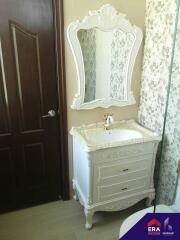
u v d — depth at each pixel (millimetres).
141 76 2123
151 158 1919
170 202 1867
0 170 1957
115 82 2055
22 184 2072
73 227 1904
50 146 2074
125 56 2004
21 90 1827
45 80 1874
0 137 1872
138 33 1938
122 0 1847
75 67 1883
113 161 1773
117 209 1939
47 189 2191
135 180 1929
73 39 1778
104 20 1817
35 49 1771
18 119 1890
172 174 1836
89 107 2002
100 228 1886
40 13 1700
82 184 1936
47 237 1805
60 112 1969
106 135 2029
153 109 2006
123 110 2178
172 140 1783
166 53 1763
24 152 1994
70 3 1716
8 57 1715
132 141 1771
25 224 1942
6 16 1627
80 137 1871
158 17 1805
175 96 1652
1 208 2064
